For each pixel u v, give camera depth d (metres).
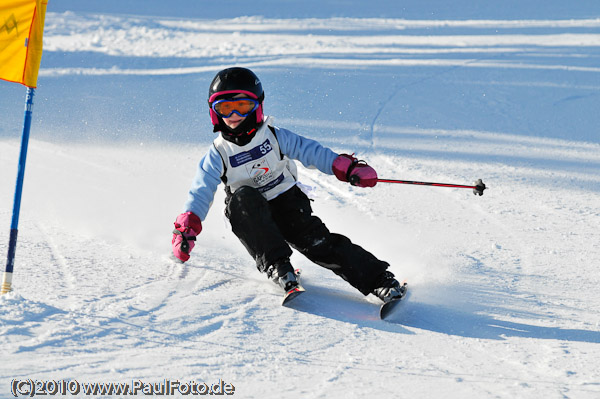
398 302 12.05
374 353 10.12
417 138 29.89
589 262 16.05
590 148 28.94
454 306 12.84
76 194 19.97
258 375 8.83
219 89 12.41
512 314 12.47
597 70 46.16
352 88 39.72
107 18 64.00
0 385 7.74
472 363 9.97
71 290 11.48
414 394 8.62
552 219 19.88
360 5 82.50
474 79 42.91
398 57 51.00
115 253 14.42
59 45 51.50
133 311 10.73
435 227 18.83
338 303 12.67
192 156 26.12
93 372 8.35
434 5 83.50
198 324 10.55
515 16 77.00
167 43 54.38
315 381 8.80
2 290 10.91
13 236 11.04
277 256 12.46
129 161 24.77
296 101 36.31
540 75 44.34
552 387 9.09
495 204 21.27
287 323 11.09
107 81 40.44
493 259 16.16
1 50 11.61
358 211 20.20
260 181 13.33
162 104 35.09
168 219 18.06
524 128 32.06
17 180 11.31
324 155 13.53
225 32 61.25
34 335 9.24
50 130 28.81
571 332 11.55
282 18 71.19
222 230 17.91
